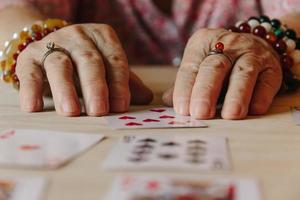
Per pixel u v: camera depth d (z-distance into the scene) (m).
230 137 0.52
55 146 0.48
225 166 0.43
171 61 1.06
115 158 0.45
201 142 0.49
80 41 0.65
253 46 0.65
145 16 1.05
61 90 0.59
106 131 0.53
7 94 0.70
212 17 1.04
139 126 0.55
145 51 1.07
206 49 0.64
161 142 0.49
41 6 0.93
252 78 0.61
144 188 0.39
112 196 0.38
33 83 0.62
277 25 0.73
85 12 1.06
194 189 0.39
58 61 0.62
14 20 0.80
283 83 0.70
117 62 0.64
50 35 0.67
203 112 0.57
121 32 1.06
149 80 0.81
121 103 0.61
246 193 0.39
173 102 0.61
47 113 0.60
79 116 0.59
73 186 0.40
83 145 0.48
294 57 0.72
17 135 0.51
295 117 0.59
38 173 0.42
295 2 0.93
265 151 0.48
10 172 0.42
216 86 0.59
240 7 1.03
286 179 0.42
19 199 0.38
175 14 1.04
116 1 1.04
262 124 0.56
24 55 0.65
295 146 0.49
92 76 0.60
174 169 0.43
